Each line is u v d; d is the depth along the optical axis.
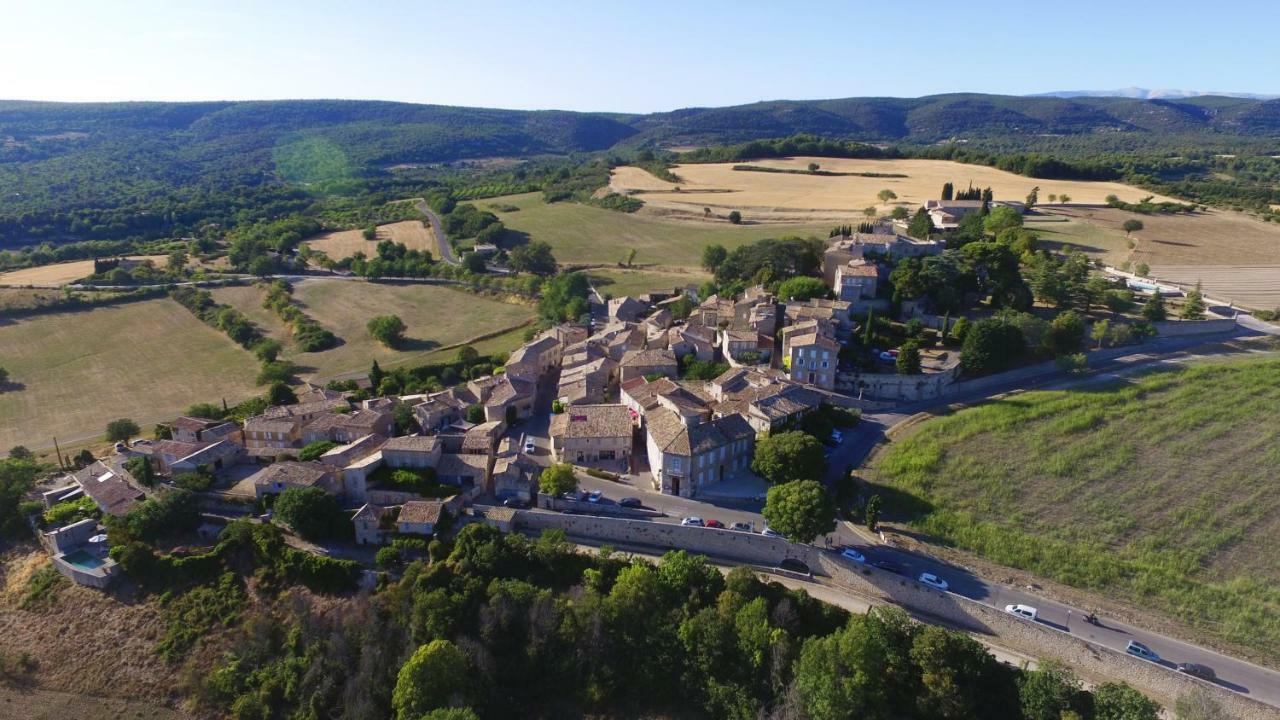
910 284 179.50
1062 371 167.88
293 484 115.50
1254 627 90.88
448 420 146.25
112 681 98.12
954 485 123.19
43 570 112.06
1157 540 108.69
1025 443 136.50
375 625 97.00
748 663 89.50
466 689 89.38
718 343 180.62
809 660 83.94
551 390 171.62
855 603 98.38
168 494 115.12
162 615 104.56
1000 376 163.25
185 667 98.81
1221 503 117.94
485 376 176.88
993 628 92.38
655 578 98.00
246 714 93.31
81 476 130.12
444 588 100.56
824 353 155.00
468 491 120.12
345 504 118.50
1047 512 115.75
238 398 184.00
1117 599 96.50
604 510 116.50
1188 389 156.88
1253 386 157.88
